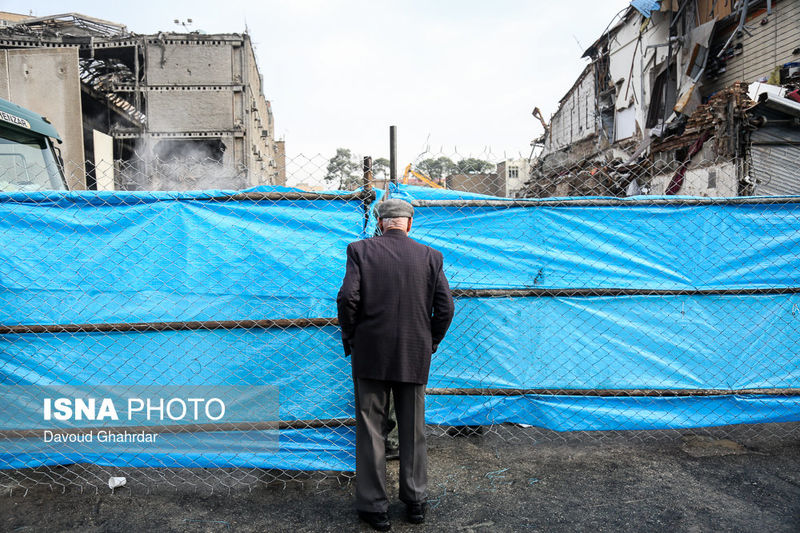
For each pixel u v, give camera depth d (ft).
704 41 51.16
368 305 9.26
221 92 72.64
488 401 12.01
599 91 78.43
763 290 12.25
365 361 9.23
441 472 11.48
